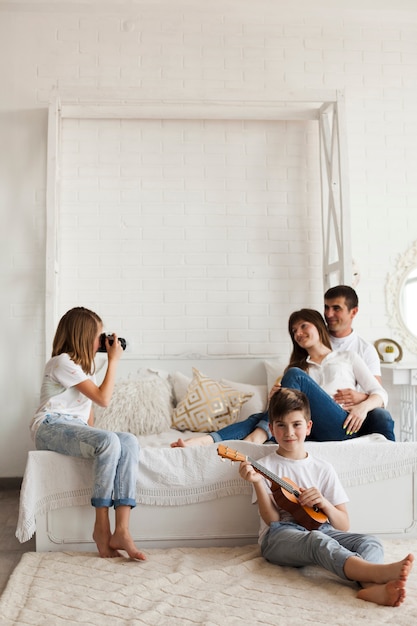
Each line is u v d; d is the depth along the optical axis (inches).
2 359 168.1
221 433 123.3
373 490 108.1
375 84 180.9
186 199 175.9
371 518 107.9
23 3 171.9
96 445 101.0
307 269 177.8
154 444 132.3
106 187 174.4
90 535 104.4
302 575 90.0
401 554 98.3
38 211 170.9
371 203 179.3
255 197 177.6
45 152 172.1
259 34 178.9
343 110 163.8
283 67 179.0
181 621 75.0
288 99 164.1
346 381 125.2
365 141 179.8
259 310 176.4
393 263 179.5
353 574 82.1
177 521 106.4
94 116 171.2
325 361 127.0
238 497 107.1
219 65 177.5
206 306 175.2
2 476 165.8
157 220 175.2
